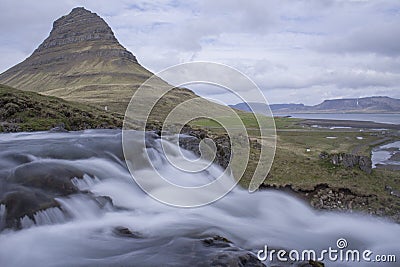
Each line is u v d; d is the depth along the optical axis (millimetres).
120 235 14609
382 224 23219
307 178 29047
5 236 13602
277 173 29328
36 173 18266
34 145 26969
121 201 18406
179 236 14586
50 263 12297
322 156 36312
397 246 19641
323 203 25750
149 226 15703
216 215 18656
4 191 16047
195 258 12453
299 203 25156
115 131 37875
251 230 17750
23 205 15039
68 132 36844
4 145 27031
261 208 22125
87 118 44500
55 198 16188
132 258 12570
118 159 24359
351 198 26922
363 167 33750
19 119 39906
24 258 12562
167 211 17562
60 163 21188
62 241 13789
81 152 24859
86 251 13125
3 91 47438
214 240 14188
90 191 18219
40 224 14617
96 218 16203
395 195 28641
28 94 50531
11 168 19547
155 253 12961
